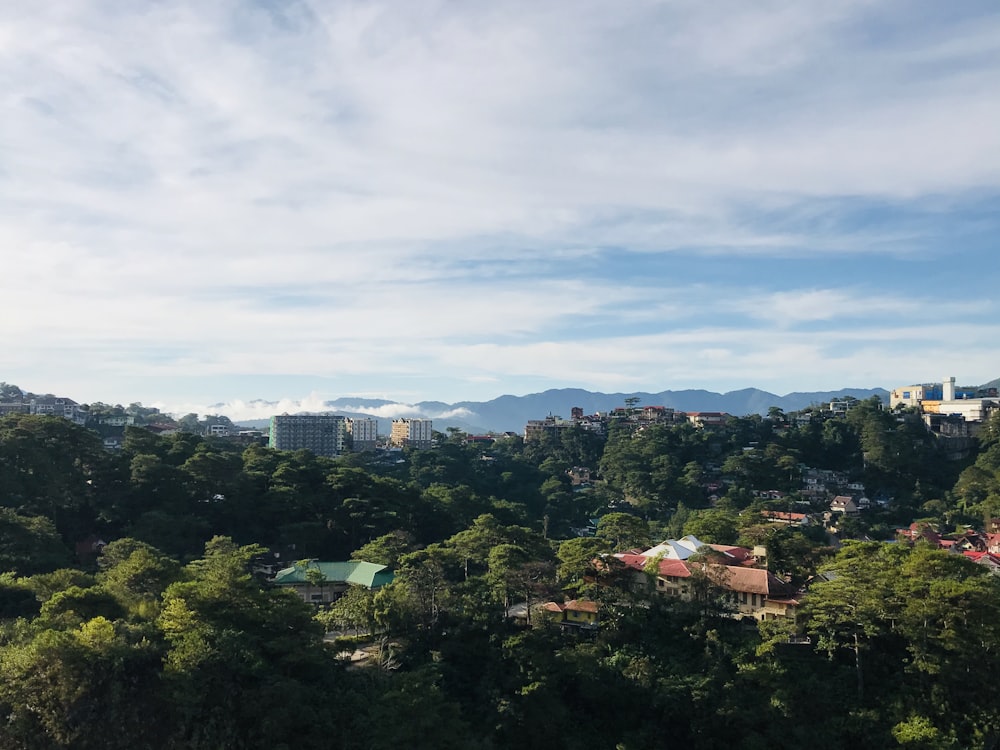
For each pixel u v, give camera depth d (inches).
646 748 2819.9
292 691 2460.6
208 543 4180.6
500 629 3189.0
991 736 2628.0
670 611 3415.4
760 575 3506.4
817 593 3152.1
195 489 4884.4
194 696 2358.5
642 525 5152.6
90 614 2689.5
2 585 3002.0
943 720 2704.2
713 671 3014.3
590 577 3565.5
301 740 2423.7
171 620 2566.4
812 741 2723.9
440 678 2886.3
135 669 2450.8
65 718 2301.9
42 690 2308.1
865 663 2994.6
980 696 2719.0
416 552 3907.5
